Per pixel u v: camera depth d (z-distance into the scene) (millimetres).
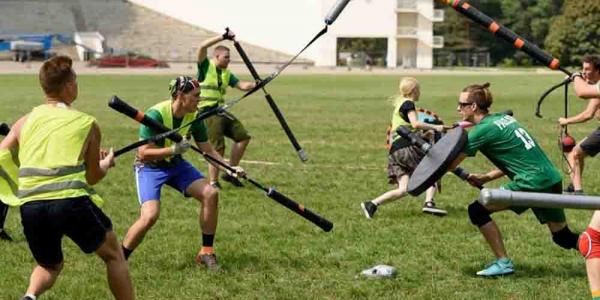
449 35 83750
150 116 7246
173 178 7414
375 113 25016
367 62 68188
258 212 9984
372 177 12805
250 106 27250
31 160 5375
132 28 72000
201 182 7445
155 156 7039
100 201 5574
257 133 19016
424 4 73375
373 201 9695
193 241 8469
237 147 11812
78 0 73812
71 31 70688
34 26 70625
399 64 74000
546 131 20203
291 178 12656
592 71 9852
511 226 9195
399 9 72688
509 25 85688
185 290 6883
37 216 5309
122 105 6457
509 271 7289
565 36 72875
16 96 30000
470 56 78562
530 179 7012
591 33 72250
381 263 7676
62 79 5535
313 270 7465
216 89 11547
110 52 64500
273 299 6664
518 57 80938
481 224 7305
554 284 7062
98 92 33438
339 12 7418
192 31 73000
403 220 9594
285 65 7691
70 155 5383
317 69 65375
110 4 74125
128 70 55781
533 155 7051
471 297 6691
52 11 72188
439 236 8773
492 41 83062
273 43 73188
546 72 63312
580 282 7117
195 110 7363
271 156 15164
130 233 7207
